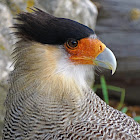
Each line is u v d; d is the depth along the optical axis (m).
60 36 5.26
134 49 12.32
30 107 5.33
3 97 8.38
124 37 12.25
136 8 12.23
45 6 10.33
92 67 6.02
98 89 12.72
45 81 5.25
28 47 5.29
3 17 9.23
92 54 5.59
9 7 9.64
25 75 5.31
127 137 5.45
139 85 13.25
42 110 5.28
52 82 5.27
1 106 8.34
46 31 5.21
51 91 5.26
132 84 13.22
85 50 5.55
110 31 12.23
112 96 13.64
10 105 5.63
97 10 12.15
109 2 12.18
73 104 5.33
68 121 5.30
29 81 5.29
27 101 5.34
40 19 5.30
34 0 10.09
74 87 5.46
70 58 5.50
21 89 5.37
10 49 8.91
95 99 5.75
